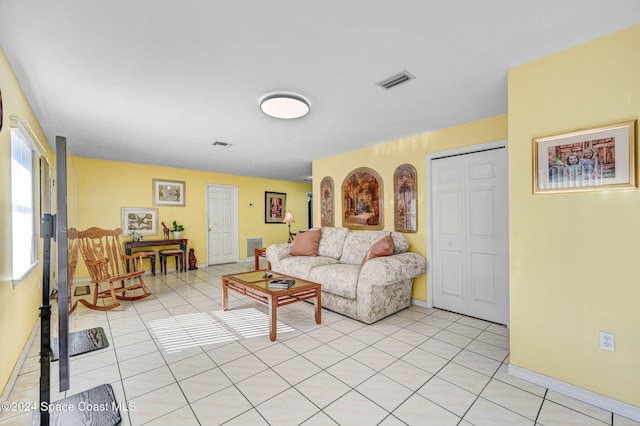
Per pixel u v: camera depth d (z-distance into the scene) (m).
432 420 1.60
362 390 1.88
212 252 6.75
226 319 3.19
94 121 3.12
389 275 3.02
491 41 1.79
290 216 7.29
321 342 2.60
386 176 4.11
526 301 2.02
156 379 2.00
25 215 2.58
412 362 2.24
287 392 1.85
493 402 1.76
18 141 2.36
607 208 1.72
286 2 1.44
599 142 1.74
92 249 3.76
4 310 1.85
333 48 1.85
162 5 1.45
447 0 1.44
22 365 2.25
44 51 1.84
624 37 1.67
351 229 4.61
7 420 1.64
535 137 1.98
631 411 1.62
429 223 3.62
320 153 4.75
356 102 2.70
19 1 1.40
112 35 1.69
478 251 3.22
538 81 1.98
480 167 3.21
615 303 1.69
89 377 2.03
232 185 7.09
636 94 1.63
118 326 2.97
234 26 1.63
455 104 2.75
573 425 1.57
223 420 1.59
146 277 5.40
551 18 1.58
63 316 1.40
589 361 1.77
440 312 3.44
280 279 3.15
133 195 5.58
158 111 2.85
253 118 3.07
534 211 1.99
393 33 1.70
